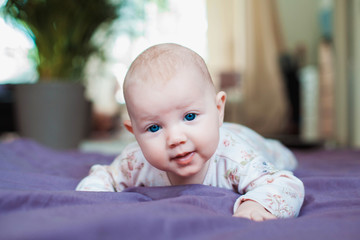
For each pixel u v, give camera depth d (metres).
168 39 5.57
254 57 5.09
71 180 1.04
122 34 3.74
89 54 3.20
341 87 3.81
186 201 0.66
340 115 3.81
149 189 0.85
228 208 0.72
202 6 5.62
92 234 0.46
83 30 3.08
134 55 5.45
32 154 1.62
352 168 1.36
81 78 3.30
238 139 0.92
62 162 1.55
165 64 0.71
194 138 0.70
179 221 0.51
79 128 3.06
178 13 5.54
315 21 4.96
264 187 0.75
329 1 4.50
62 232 0.46
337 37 3.86
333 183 0.93
